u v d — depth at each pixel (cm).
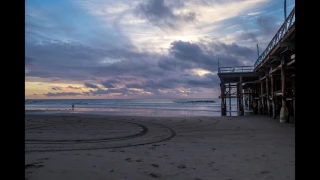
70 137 1136
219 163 645
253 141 1012
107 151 805
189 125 1695
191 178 520
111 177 526
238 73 2825
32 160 671
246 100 4881
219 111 4116
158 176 534
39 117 2419
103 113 3431
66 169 584
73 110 4306
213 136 1173
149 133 1291
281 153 767
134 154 758
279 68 1823
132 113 3478
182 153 773
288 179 512
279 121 1891
